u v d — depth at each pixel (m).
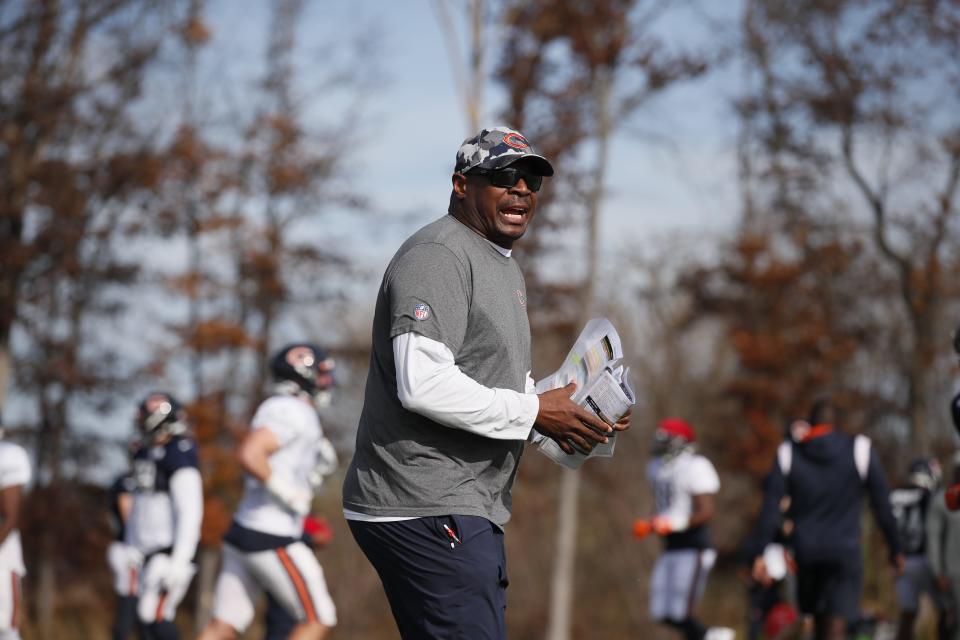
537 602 113.44
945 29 79.19
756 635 44.31
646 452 115.44
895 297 92.69
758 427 89.50
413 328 12.86
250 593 25.22
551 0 71.38
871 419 95.12
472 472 13.43
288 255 84.62
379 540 13.45
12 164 79.44
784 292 91.75
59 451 90.56
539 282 78.62
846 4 82.75
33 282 81.12
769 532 31.52
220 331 80.69
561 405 13.42
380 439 13.52
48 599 95.19
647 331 116.94
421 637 13.49
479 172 13.58
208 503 79.56
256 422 24.77
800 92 85.50
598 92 75.44
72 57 80.88
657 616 41.31
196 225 82.81
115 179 80.31
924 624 71.88
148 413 30.73
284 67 88.31
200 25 83.12
